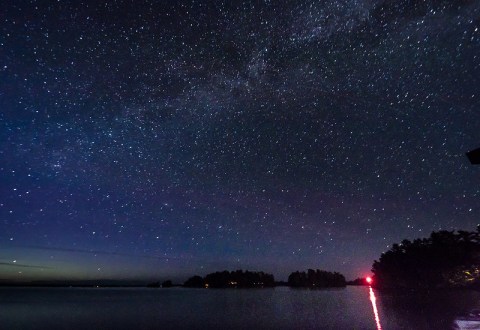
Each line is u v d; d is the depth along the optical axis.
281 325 32.56
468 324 15.78
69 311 53.03
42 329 32.62
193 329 31.14
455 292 55.94
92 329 32.00
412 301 47.66
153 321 38.03
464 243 55.53
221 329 30.89
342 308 48.00
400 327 25.62
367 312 40.00
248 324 33.91
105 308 58.59
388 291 80.69
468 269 55.12
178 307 59.00
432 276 63.50
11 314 48.28
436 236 62.41
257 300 76.12
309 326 31.03
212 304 65.06
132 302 77.62
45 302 80.94
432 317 29.56
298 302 65.75
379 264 78.75
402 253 71.06
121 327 33.38
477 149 5.11
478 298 44.88
